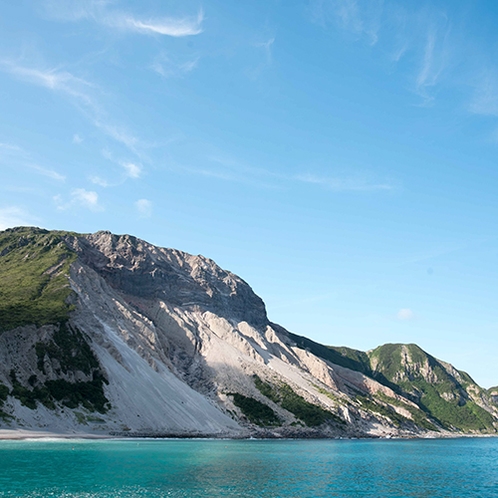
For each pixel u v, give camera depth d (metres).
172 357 190.88
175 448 104.44
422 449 158.25
